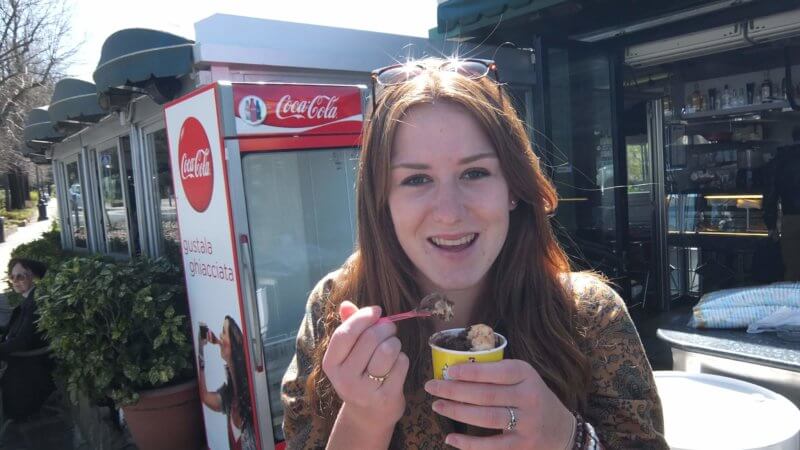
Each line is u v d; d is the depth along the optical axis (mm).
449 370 929
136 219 6871
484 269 1119
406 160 1096
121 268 4160
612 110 4977
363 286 1279
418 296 1227
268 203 3904
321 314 1330
